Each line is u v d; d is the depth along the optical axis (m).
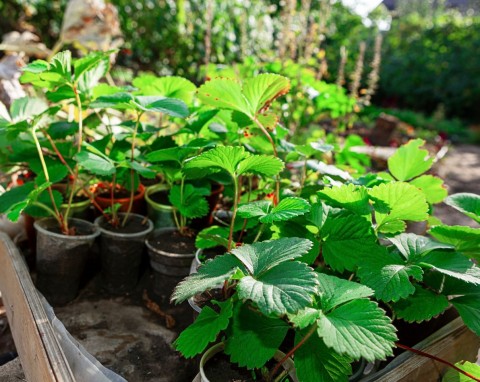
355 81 1.43
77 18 1.25
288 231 0.57
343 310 0.42
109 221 0.77
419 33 5.20
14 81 1.01
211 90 0.62
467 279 0.46
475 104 4.78
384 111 4.27
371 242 0.53
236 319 0.48
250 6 2.38
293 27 1.54
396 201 0.53
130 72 2.22
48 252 0.70
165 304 0.74
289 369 0.47
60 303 0.74
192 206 0.69
